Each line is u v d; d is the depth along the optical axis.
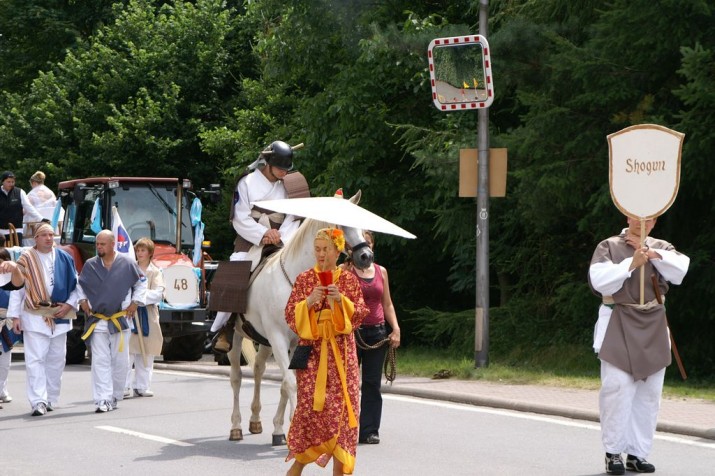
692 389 20.03
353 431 10.66
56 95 51.34
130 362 20.34
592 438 14.77
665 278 12.23
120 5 53.59
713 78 19.80
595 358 25.08
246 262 14.27
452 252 31.75
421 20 30.75
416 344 34.88
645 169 12.30
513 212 27.11
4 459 13.53
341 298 10.62
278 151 14.66
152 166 49.31
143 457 13.63
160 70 50.81
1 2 59.81
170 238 29.66
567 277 26.66
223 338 15.09
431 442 14.53
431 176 29.19
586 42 23.45
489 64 22.47
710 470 12.43
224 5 52.53
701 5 20.20
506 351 27.23
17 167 51.09
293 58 33.28
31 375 17.69
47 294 17.84
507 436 14.98
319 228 13.30
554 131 23.12
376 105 32.16
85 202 30.12
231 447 14.41
